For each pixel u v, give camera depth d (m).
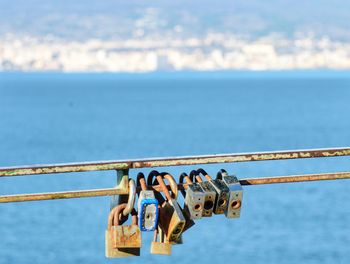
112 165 12.77
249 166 95.56
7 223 64.06
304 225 60.22
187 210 13.02
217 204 12.96
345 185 82.06
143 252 47.72
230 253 50.31
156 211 12.54
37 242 56.53
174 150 153.38
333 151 13.76
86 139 180.38
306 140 171.25
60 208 71.31
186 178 13.54
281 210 67.44
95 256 52.28
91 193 12.83
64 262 50.50
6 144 170.75
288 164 98.94
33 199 12.56
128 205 12.77
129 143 169.00
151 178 13.48
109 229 12.81
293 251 50.84
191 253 49.94
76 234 59.53
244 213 65.81
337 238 54.88
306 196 76.00
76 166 12.58
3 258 51.22
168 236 12.64
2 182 93.44
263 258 49.09
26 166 12.40
